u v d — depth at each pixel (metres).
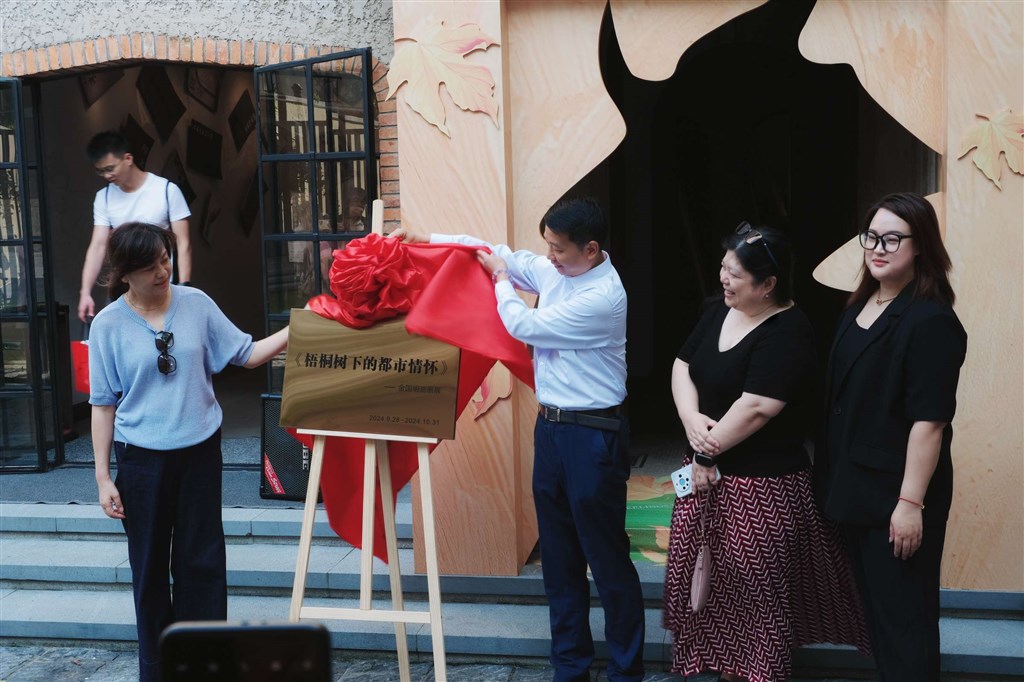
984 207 3.57
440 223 3.95
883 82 3.68
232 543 4.51
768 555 3.09
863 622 3.21
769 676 3.10
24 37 5.29
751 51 7.35
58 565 4.31
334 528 3.61
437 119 3.89
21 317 5.41
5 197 5.41
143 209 4.89
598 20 3.85
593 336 3.16
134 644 3.99
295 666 1.29
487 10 3.82
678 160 7.64
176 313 3.31
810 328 3.12
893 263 2.82
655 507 4.64
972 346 3.62
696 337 3.33
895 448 2.86
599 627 3.77
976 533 3.71
